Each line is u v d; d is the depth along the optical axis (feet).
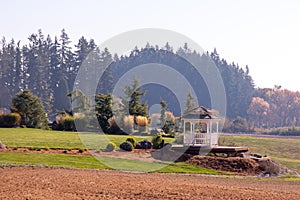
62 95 208.64
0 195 39.60
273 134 188.44
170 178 56.85
